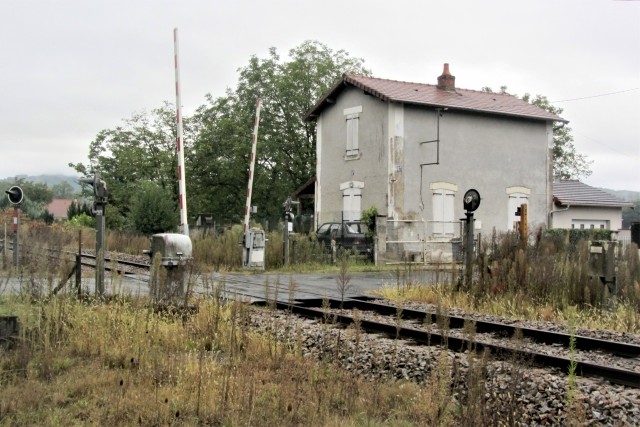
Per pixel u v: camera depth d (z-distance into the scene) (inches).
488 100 1331.2
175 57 738.8
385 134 1191.6
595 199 1549.0
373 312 546.3
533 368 320.5
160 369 283.6
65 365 299.4
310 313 495.5
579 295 542.0
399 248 1146.7
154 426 227.9
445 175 1229.1
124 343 326.3
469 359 237.8
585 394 272.1
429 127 1216.8
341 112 1298.0
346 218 1268.5
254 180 1768.0
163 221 1289.4
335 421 234.1
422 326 469.7
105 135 1994.3
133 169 1910.7
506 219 1296.8
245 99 1839.3
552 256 595.5
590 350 393.4
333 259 1008.9
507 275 584.4
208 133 1824.6
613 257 533.0
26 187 4640.8
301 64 1787.6
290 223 981.2
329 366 297.1
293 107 1781.5
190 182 1851.6
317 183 1354.6
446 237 1219.9
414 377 315.3
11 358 294.5
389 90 1214.9
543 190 1350.9
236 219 1876.2
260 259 922.1
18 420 226.1
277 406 247.1
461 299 584.1
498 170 1291.8
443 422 235.8
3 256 629.9
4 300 401.4
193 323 383.2
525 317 522.6
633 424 244.2
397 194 1176.8
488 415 220.4
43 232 876.0
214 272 875.4
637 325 481.1
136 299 403.9
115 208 1882.4
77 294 422.9
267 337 353.7
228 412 239.1
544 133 1357.0
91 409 241.6
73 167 2000.5
